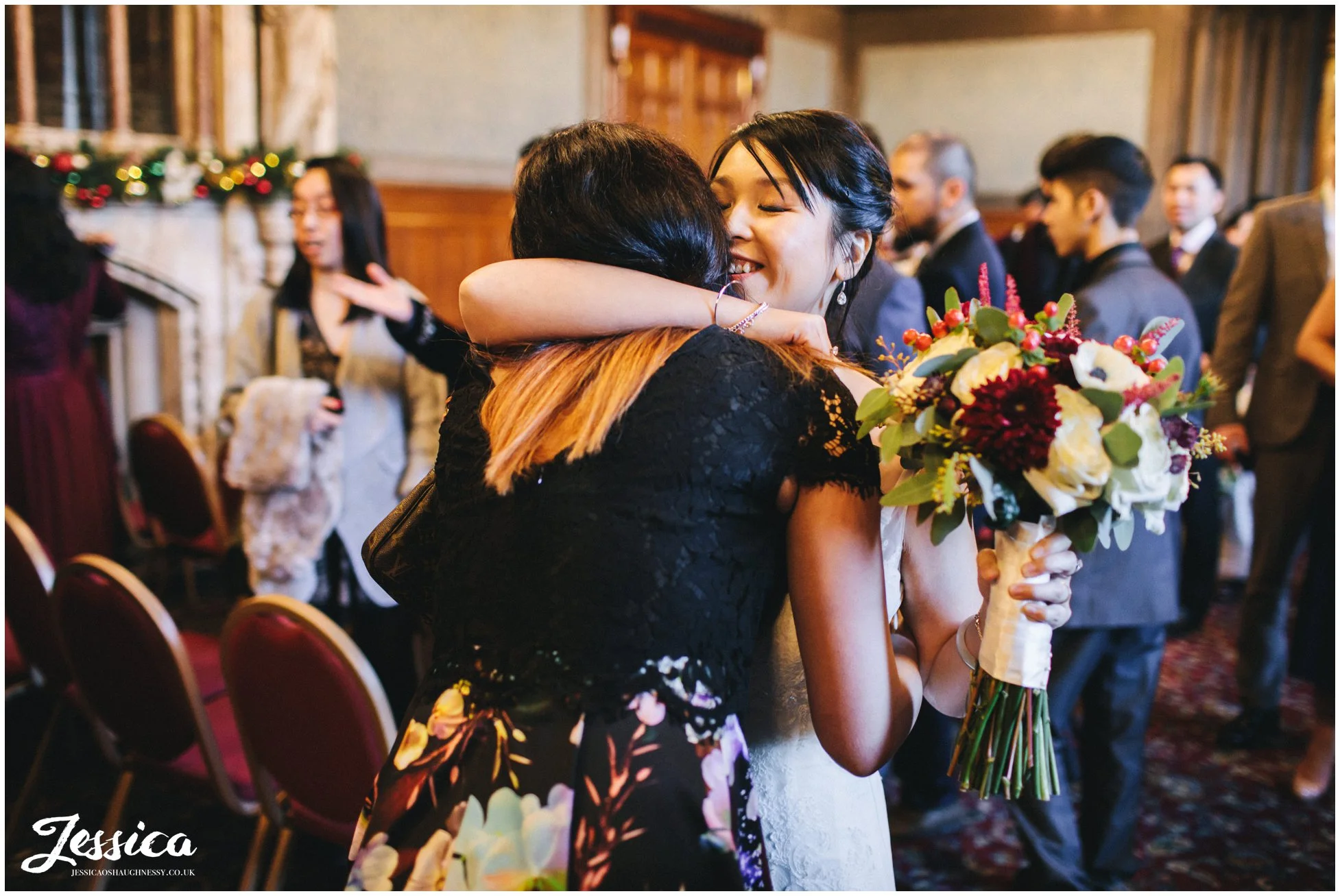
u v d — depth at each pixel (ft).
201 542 11.25
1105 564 6.88
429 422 8.63
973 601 3.66
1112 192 7.34
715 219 3.37
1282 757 9.96
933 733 8.23
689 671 2.96
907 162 9.29
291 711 5.67
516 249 3.47
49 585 7.17
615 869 2.76
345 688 5.41
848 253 3.90
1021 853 8.20
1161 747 10.11
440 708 3.12
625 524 2.97
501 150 20.92
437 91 19.42
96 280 11.07
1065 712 7.10
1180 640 12.92
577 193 3.26
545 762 2.87
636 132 3.40
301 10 16.26
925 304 9.35
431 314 8.00
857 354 4.20
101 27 14.94
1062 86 28.25
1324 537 8.84
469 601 3.15
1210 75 26.84
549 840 2.82
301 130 16.62
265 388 8.27
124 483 15.31
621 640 2.93
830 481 3.10
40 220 9.81
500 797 2.89
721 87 26.68
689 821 2.84
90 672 6.66
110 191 13.85
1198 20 26.48
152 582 12.92
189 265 15.29
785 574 3.28
